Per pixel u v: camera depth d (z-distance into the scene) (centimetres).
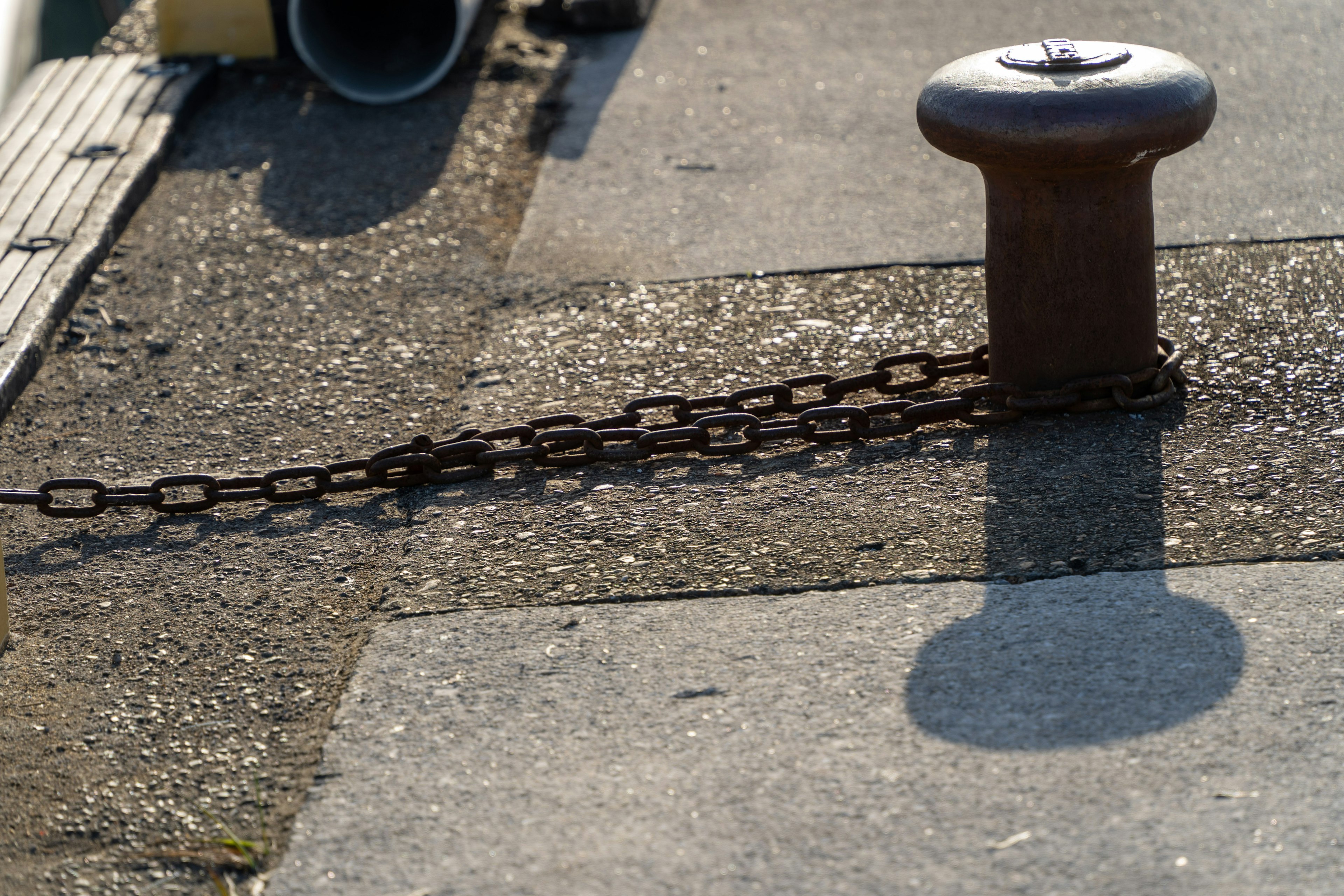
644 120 729
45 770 295
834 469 390
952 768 265
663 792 266
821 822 254
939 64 777
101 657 336
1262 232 540
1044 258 390
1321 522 338
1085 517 351
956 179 626
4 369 484
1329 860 235
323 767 283
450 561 362
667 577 343
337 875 253
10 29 966
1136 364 405
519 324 522
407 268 581
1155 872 236
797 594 329
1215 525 342
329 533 386
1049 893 233
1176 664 289
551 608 334
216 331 535
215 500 397
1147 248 394
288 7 802
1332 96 687
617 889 243
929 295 514
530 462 414
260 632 341
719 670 302
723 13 905
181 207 652
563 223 612
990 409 417
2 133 707
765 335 493
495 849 255
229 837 270
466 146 707
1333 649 289
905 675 294
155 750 299
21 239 591
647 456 404
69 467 442
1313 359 429
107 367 511
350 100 768
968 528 351
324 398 479
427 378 488
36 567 379
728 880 243
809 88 758
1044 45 390
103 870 265
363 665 318
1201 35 792
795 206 610
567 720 290
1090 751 266
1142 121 356
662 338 498
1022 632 305
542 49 842
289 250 604
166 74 780
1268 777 255
